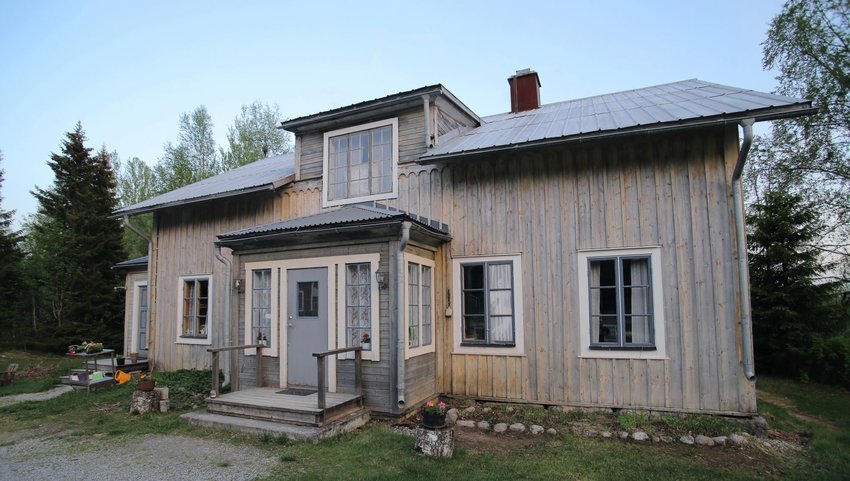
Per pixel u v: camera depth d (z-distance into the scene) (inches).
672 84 380.5
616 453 210.4
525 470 188.5
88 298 765.9
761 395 358.9
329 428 230.5
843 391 379.6
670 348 262.1
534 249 297.1
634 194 277.3
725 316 253.1
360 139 363.9
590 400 275.0
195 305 434.0
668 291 265.3
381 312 269.0
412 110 342.0
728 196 257.8
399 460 197.9
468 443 226.1
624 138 267.4
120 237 814.5
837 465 199.8
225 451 213.8
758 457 210.2
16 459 211.0
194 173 1080.8
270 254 310.0
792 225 464.8
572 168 292.8
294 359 293.7
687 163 267.6
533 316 293.0
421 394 287.6
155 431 248.7
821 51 585.0
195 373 404.5
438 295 319.0
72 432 253.3
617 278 276.4
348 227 269.3
